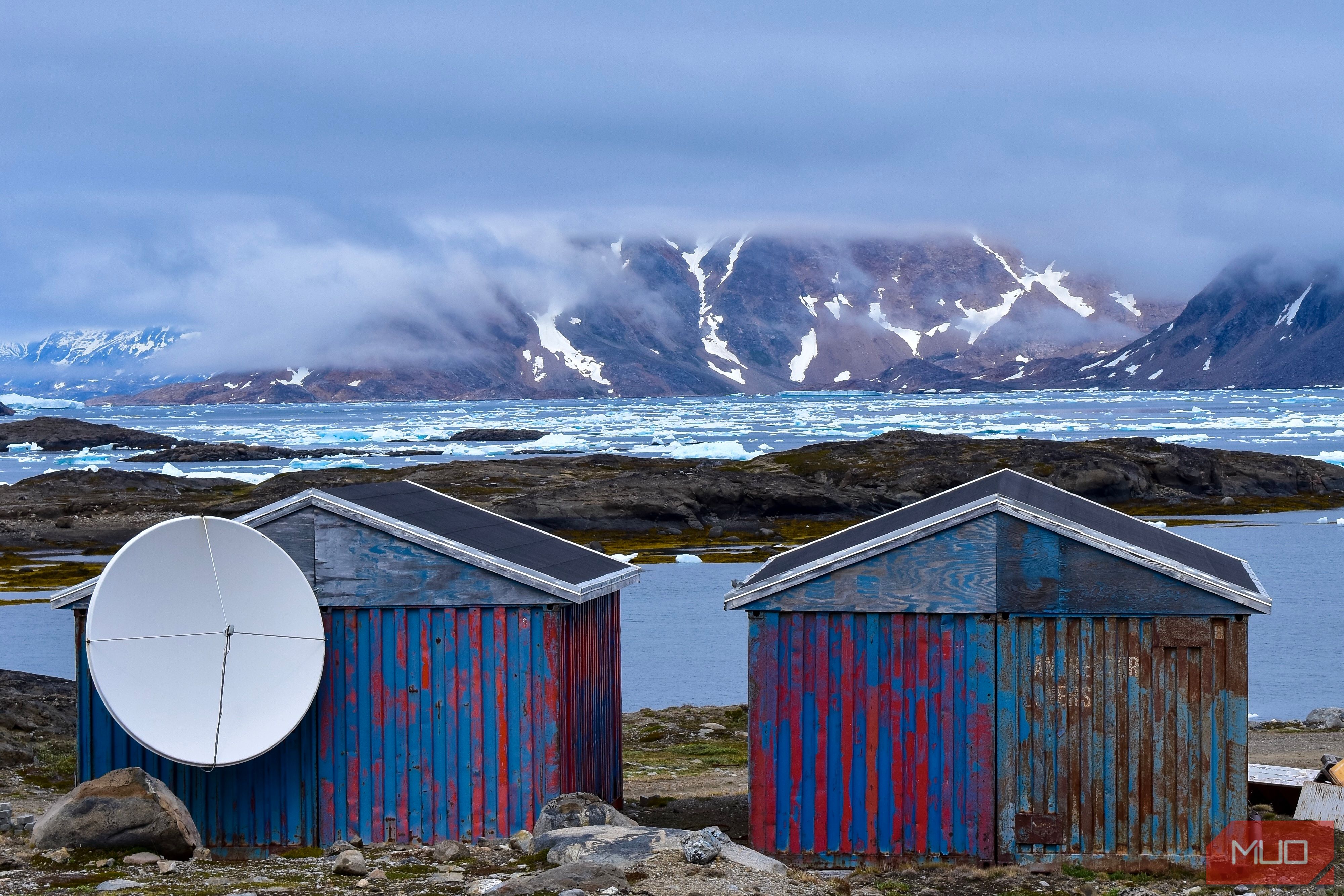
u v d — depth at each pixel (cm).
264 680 2367
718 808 3027
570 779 2509
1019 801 2297
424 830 2445
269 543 2381
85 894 1992
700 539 13338
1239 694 2241
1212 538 12569
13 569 11500
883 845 2322
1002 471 2841
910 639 2322
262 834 2459
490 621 2445
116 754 2464
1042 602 2284
